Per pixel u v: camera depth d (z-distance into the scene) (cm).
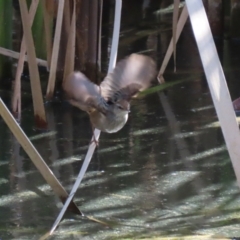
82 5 1033
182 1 1658
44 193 701
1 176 738
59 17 909
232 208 668
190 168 771
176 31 909
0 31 1018
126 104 555
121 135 877
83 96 495
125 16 1563
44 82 1063
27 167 766
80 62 1058
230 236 603
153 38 1389
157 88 1083
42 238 597
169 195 699
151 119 940
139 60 517
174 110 979
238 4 1355
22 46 907
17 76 920
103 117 561
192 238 595
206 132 891
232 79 1124
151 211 661
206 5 1370
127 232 612
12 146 823
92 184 724
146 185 723
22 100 1006
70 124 912
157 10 1614
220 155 811
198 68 1197
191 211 661
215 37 1380
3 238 596
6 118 593
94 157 799
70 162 784
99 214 654
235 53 1294
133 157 801
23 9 786
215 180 738
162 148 832
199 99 1031
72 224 631
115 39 691
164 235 607
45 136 864
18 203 675
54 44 944
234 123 486
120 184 726
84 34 1046
